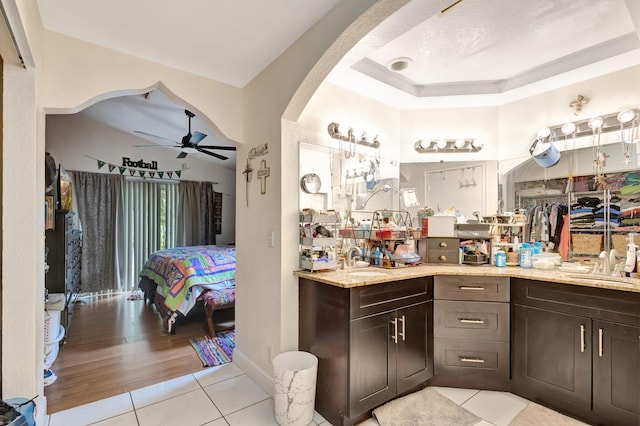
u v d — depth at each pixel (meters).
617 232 2.41
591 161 2.54
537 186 2.81
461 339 2.35
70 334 3.56
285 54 2.18
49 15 1.78
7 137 1.60
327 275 2.17
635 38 2.12
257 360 2.49
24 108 1.63
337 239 2.61
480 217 3.05
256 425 1.94
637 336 1.77
